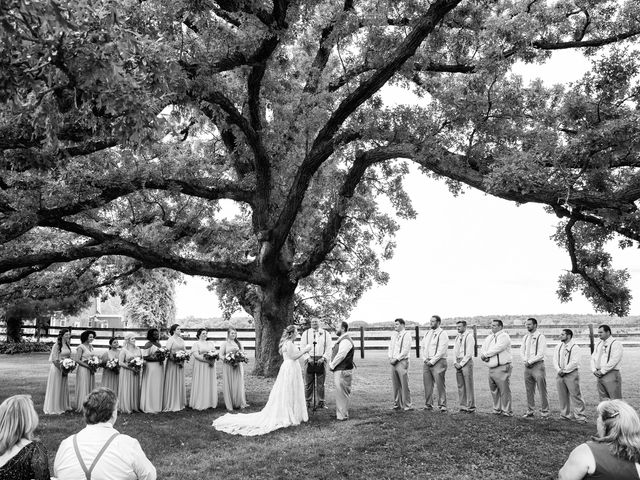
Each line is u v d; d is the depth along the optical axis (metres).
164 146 16.34
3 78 5.72
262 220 17.66
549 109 14.30
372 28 15.79
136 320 37.88
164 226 18.58
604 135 10.35
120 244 15.30
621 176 12.47
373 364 21.97
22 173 13.51
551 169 11.49
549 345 25.97
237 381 12.57
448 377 18.08
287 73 19.41
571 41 16.02
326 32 19.12
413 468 8.44
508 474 8.22
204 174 18.28
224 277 16.95
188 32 12.44
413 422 10.55
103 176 14.48
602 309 13.12
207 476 8.04
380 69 14.35
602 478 3.44
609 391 10.96
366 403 13.20
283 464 8.53
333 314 25.28
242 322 39.81
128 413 11.79
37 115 6.63
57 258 14.71
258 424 10.56
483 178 12.62
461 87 13.86
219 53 12.36
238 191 17.39
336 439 9.73
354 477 8.13
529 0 15.75
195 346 12.50
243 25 12.43
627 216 10.43
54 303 26.88
